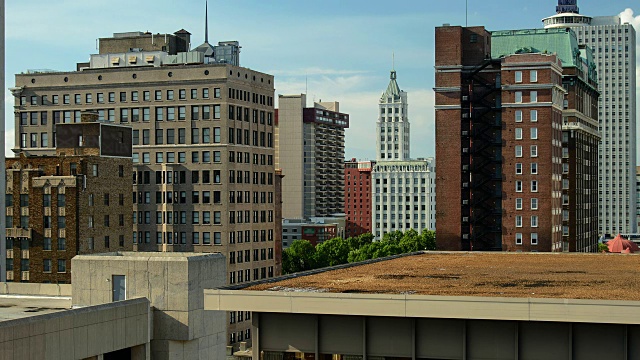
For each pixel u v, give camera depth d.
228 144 199.88
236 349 172.25
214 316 91.31
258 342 58.09
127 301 81.75
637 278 69.06
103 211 176.62
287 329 57.69
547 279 68.12
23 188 171.50
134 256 91.06
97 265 88.31
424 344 55.31
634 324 50.44
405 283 64.75
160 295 86.75
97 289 88.25
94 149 175.25
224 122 199.25
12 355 66.94
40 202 170.50
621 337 52.25
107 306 78.81
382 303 52.53
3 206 165.75
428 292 57.50
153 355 86.88
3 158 164.25
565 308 49.38
